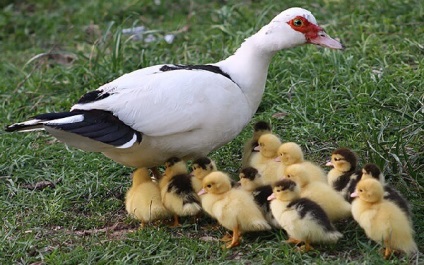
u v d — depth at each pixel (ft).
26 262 33.06
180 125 34.45
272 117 44.21
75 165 41.42
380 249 31.22
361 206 30.94
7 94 50.62
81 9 64.80
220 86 35.22
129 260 32.45
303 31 36.91
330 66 48.42
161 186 35.06
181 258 32.35
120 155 35.63
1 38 62.80
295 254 31.53
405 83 45.03
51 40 61.00
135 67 51.49
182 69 35.91
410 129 40.27
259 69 36.76
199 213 35.27
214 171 33.73
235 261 31.68
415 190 36.37
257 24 53.62
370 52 50.01
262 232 33.60
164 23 60.44
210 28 56.44
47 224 36.55
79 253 33.12
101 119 33.86
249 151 38.14
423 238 32.53
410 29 52.65
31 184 40.37
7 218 36.94
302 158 35.73
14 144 43.86
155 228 34.94
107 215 37.11
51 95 50.01
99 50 52.44
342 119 42.78
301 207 30.89
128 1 64.49
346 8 57.00
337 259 30.96
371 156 37.27
